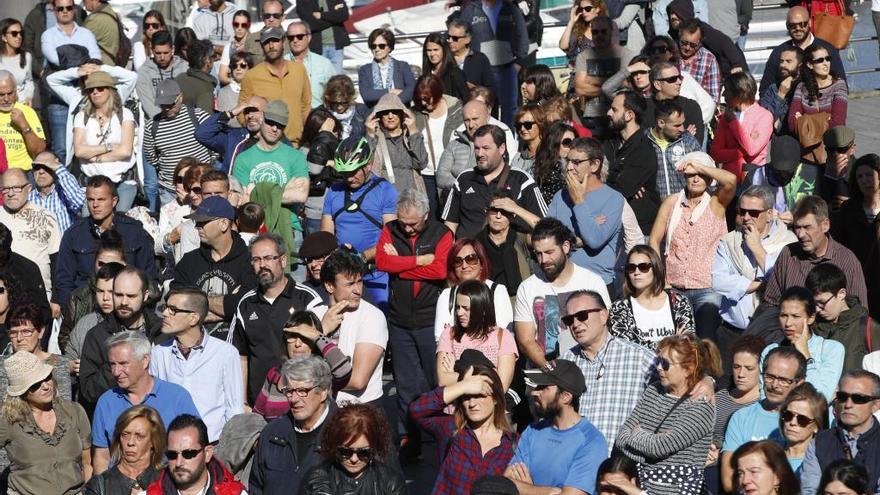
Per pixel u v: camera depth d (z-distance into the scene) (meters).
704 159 31.25
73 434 26.88
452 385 23.48
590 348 25.36
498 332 27.59
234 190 35.00
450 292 28.92
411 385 30.81
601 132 38.84
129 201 40.84
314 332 26.25
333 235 30.27
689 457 23.39
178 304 26.88
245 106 37.16
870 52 53.91
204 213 30.39
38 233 35.72
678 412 23.48
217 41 50.47
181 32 44.16
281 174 36.19
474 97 41.06
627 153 34.88
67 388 28.25
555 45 52.94
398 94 42.88
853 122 49.75
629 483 22.11
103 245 31.34
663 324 27.11
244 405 28.11
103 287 28.98
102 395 26.52
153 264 34.44
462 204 33.03
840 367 26.45
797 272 29.70
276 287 28.52
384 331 27.94
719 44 43.41
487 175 32.84
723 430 25.50
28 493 26.42
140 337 26.11
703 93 40.34
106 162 40.47
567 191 31.91
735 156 37.78
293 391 23.30
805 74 39.53
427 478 29.25
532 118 35.62
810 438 23.44
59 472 26.56
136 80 43.66
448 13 55.22
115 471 24.55
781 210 35.78
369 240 33.47
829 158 36.00
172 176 40.31
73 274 33.94
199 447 22.97
